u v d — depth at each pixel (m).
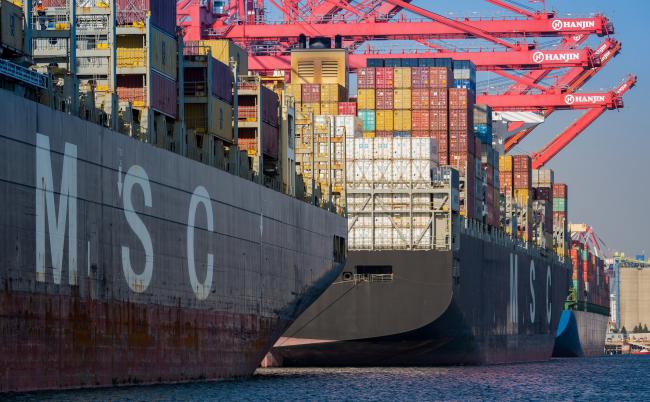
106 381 135.12
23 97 120.44
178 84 160.12
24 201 119.88
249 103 184.12
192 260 157.00
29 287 120.06
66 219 127.31
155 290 146.50
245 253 174.12
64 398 118.62
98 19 145.75
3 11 122.25
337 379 194.12
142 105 150.12
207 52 167.12
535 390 194.12
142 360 143.38
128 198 140.75
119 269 138.00
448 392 177.38
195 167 158.50
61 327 125.69
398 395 167.12
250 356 177.62
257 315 178.50
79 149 130.38
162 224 149.25
